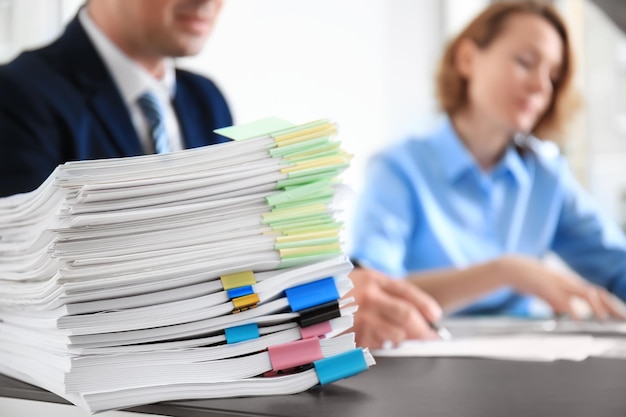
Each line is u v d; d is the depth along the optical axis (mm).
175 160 520
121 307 504
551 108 1864
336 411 473
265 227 539
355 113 2459
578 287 1346
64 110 1031
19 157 975
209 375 520
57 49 1099
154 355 510
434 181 1769
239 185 528
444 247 1719
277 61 2209
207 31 1076
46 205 527
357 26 2463
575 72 1832
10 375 657
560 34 1774
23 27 1387
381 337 833
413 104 2664
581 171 2527
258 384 525
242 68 2107
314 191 547
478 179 1767
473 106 1775
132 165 510
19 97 1007
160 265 509
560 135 1916
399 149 1802
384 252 1585
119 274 502
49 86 1039
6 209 617
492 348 820
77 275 492
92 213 496
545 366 688
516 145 1878
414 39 2656
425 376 627
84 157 1047
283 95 2227
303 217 548
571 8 2531
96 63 1097
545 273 1378
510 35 1688
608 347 827
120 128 1086
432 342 880
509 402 505
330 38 2375
